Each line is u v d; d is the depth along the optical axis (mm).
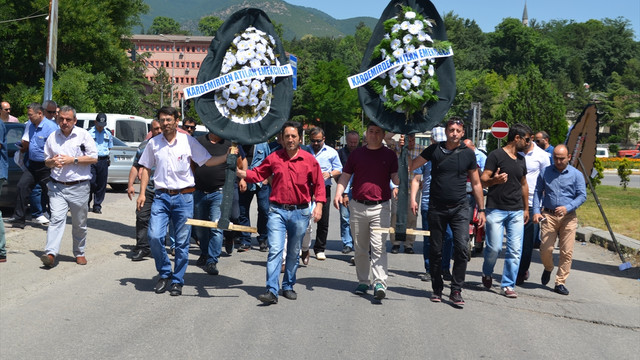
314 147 9625
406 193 6996
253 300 6660
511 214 7391
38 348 4836
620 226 14938
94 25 36812
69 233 9945
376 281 6836
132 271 7758
